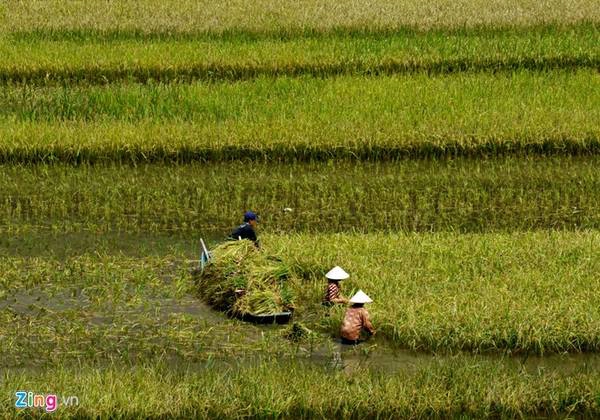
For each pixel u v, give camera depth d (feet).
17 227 164.76
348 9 284.20
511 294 130.62
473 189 184.34
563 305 127.24
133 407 103.45
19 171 189.16
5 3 285.23
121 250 156.35
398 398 107.14
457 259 144.25
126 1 290.97
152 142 195.21
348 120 207.62
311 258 144.36
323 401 106.32
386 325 125.49
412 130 201.57
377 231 165.99
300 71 242.99
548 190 184.96
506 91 228.63
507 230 168.04
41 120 212.43
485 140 200.23
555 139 201.67
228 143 196.24
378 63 244.83
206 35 265.13
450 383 110.42
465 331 122.72
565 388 110.83
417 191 183.11
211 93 222.07
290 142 196.95
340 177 189.37
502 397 108.17
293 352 120.98
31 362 115.65
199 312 133.39
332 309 129.59
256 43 256.52
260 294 131.23
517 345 122.21
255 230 151.23
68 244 158.40
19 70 236.63
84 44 257.14
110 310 131.75
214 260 139.03
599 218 174.29
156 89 223.30
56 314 129.70
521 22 272.92
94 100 220.43
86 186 182.80
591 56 249.96
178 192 180.96
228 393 106.42
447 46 254.27
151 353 119.34
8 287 138.51
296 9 284.00
